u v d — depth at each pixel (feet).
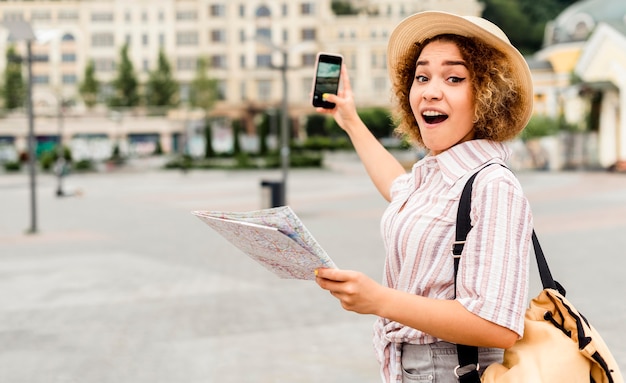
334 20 281.13
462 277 5.98
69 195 95.45
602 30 136.77
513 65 6.56
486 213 6.00
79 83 274.57
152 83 272.51
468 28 6.55
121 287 29.99
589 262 33.63
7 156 209.36
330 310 24.99
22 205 80.07
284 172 53.98
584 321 6.14
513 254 5.88
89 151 210.38
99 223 57.93
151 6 290.76
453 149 6.57
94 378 17.90
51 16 296.10
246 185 110.32
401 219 6.56
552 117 157.89
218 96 284.82
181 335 21.94
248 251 6.37
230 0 285.84
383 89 279.28
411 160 155.84
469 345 6.03
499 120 6.58
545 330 6.07
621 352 18.98
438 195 6.47
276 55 285.23
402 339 6.60
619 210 59.11
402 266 6.52
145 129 264.72
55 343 21.29
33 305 26.71
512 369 5.95
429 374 6.50
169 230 52.06
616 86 131.75
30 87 49.55
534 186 92.89
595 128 136.77
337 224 53.42
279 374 17.94
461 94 6.56
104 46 295.07
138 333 22.26
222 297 27.53
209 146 187.62
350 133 9.05
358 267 33.96
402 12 279.69
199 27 289.74
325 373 17.98
